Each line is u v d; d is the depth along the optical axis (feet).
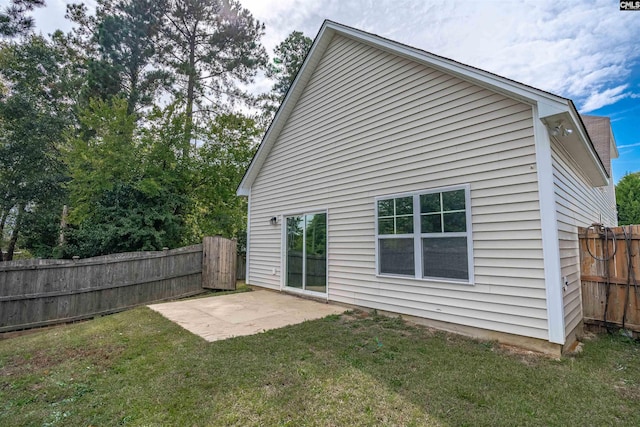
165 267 28.09
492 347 13.99
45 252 42.47
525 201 14.30
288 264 28.32
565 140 15.89
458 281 16.25
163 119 40.63
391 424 8.30
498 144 15.35
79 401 9.67
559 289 13.15
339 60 24.45
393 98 20.33
